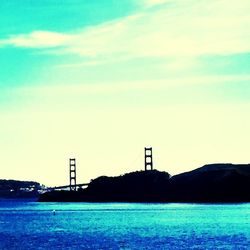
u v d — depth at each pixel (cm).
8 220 18250
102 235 11750
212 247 9238
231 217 18575
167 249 9050
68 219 18462
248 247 9169
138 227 14150
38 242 10300
